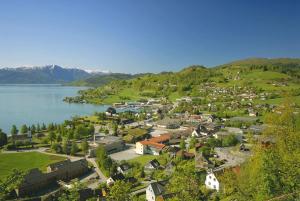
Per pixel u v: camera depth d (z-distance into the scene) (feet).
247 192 143.23
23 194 336.08
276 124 144.87
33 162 457.27
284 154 133.49
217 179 264.93
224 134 553.23
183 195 221.46
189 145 500.33
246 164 170.09
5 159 468.75
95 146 526.16
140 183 346.54
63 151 509.35
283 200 116.88
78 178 391.24
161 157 460.14
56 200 298.56
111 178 350.02
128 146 574.97
